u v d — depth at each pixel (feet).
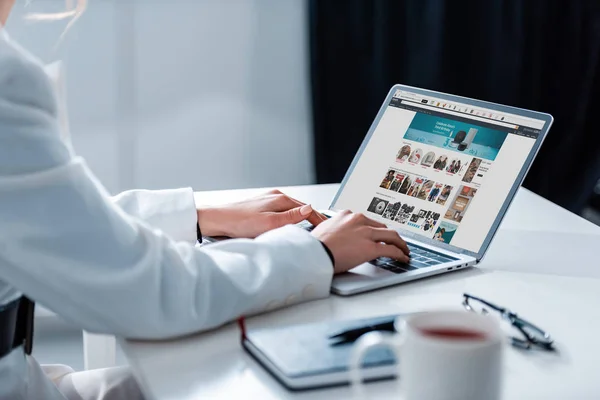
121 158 8.64
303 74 8.91
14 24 3.41
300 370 2.50
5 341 3.04
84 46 8.20
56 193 2.72
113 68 8.37
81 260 2.75
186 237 3.97
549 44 8.96
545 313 3.20
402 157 4.35
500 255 3.99
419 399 2.14
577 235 4.34
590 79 9.04
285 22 8.73
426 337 2.12
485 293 3.43
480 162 4.03
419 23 8.55
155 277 2.84
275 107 8.95
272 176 9.14
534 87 8.95
